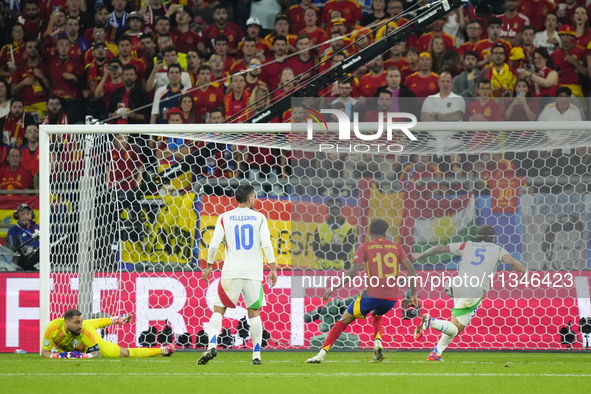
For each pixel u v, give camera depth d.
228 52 48.03
